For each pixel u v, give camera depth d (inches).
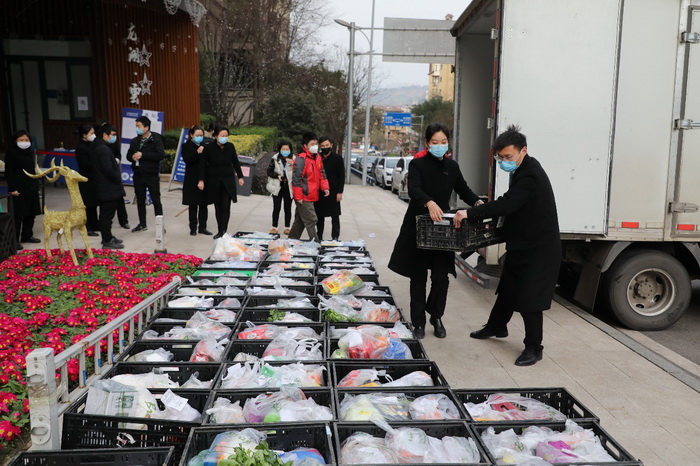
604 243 247.4
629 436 150.7
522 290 191.0
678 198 239.9
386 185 1021.8
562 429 123.6
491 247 251.4
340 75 1456.7
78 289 246.2
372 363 150.4
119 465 107.1
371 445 110.2
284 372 141.2
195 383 140.5
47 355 116.8
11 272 265.9
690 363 213.8
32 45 619.5
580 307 284.0
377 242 408.2
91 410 121.6
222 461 97.4
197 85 768.9
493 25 300.5
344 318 189.3
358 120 1865.2
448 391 134.5
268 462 98.1
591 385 181.2
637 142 237.9
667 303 247.8
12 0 608.7
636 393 176.2
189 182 373.4
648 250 246.2
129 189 561.6
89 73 623.2
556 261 190.5
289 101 1210.6
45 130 634.2
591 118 235.1
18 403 149.1
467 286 299.3
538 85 235.3
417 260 212.7
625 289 245.8
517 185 184.7
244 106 1206.3
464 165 329.7
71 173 277.6
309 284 230.2
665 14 233.1
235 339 166.1
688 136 237.5
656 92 236.1
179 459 113.0
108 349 168.2
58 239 302.4
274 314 192.1
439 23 876.6
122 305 225.8
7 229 297.7
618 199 240.5
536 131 237.0
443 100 2906.0
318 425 115.5
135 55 599.5
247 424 114.3
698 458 140.9
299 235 371.6
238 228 427.2
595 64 232.7
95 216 381.1
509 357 202.2
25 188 332.8
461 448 111.3
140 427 118.6
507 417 129.1
